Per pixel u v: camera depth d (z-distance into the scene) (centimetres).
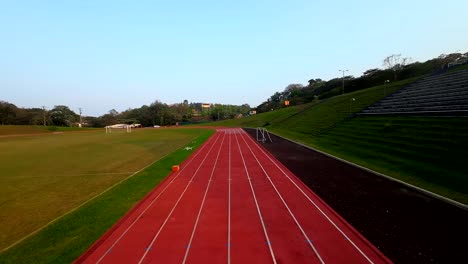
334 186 1537
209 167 2209
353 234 991
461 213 1105
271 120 7856
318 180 1672
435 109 2806
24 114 10888
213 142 4100
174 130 7425
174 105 17800
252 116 10150
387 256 841
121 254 917
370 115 3772
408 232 974
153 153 3069
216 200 1405
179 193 1535
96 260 885
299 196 1416
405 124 2775
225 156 2742
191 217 1200
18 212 1313
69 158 2783
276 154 2705
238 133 5738
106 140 4719
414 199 1280
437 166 1694
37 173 2109
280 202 1341
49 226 1132
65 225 1136
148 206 1340
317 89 12862
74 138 5328
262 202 1353
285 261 846
